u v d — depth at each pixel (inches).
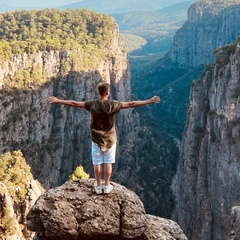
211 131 3518.7
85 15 7608.3
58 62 5403.5
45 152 4874.5
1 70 4537.4
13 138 4473.4
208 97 3878.0
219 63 3695.9
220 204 3304.6
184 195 4005.9
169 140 7642.7
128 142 6673.2
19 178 2586.1
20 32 7003.0
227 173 3216.0
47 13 7765.8
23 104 4672.7
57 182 5128.0
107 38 6948.8
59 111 5216.5
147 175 6176.2
